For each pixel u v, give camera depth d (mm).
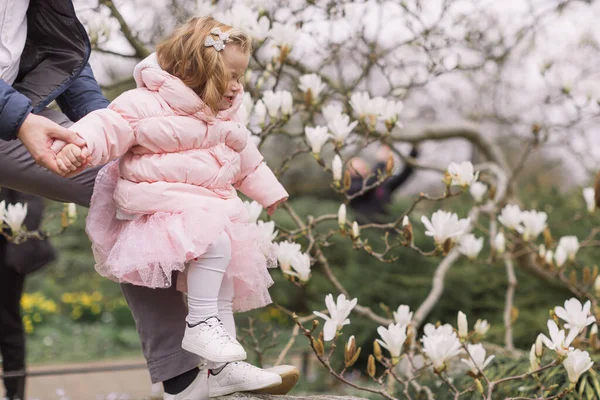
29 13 2402
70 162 2080
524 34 5230
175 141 2225
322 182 10070
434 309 6742
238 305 2459
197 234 2156
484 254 6590
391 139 5449
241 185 2551
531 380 3510
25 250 4219
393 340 2762
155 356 2441
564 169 8094
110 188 2348
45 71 2430
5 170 2357
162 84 2223
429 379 4027
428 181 9047
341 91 4379
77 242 11109
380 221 7188
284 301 8695
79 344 8828
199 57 2193
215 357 2152
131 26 4199
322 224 8172
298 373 2398
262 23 3582
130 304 2496
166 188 2221
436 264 6848
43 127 2088
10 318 4332
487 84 6301
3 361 4348
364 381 6656
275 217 8570
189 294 2234
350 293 7020
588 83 4453
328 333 2596
